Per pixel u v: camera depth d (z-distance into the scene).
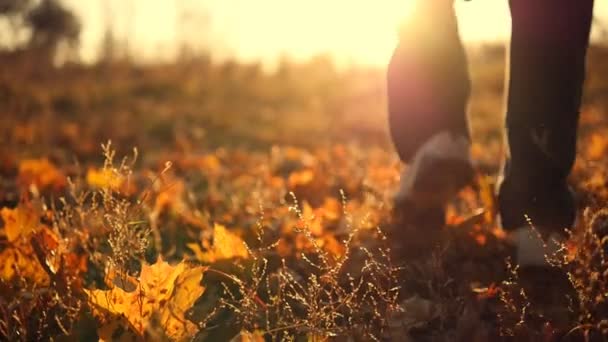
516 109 2.75
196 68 18.94
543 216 2.73
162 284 2.27
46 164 5.16
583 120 9.25
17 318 2.36
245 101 15.88
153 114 13.26
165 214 3.98
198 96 15.97
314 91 16.44
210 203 4.57
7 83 14.94
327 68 18.78
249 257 2.74
